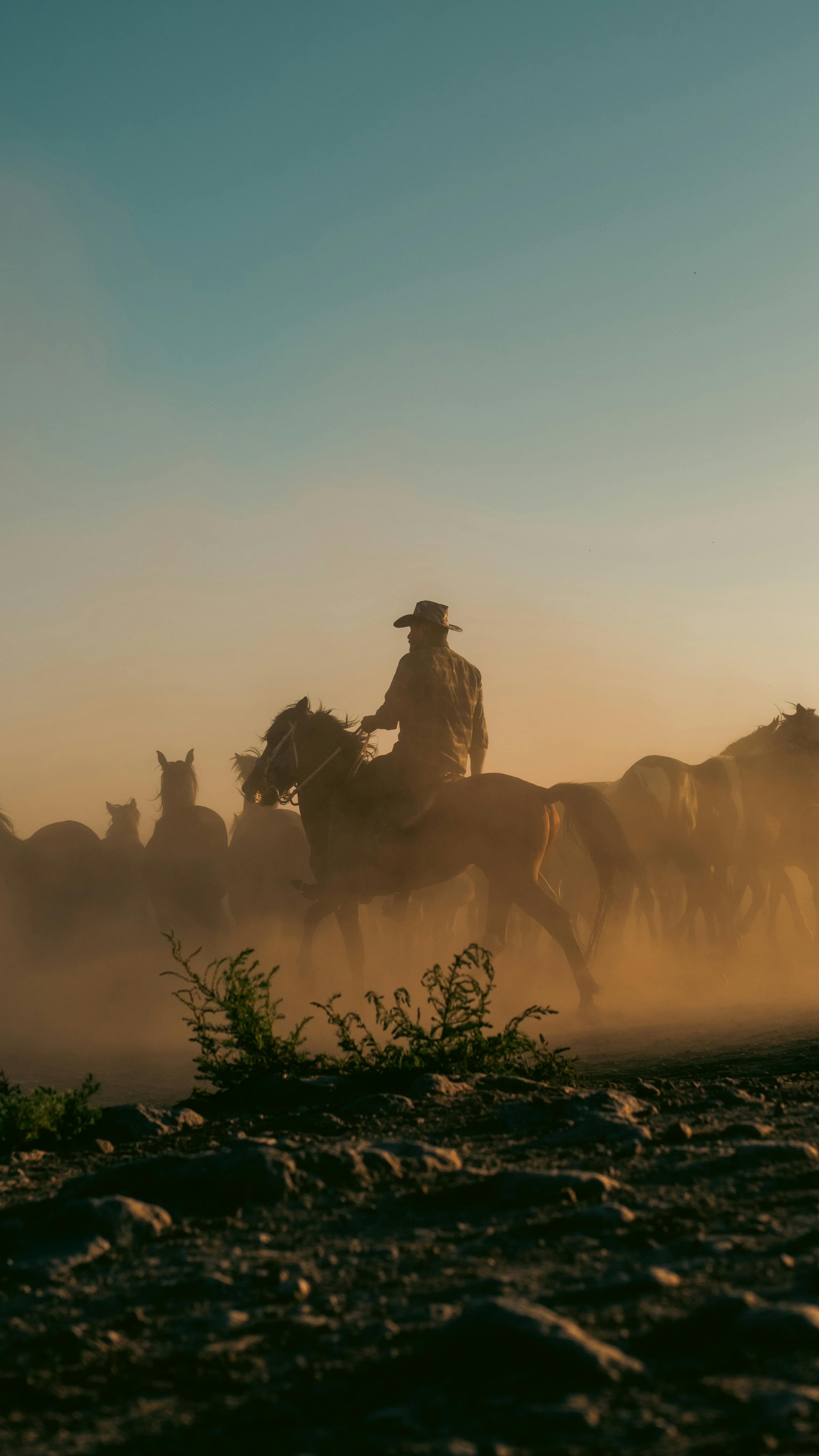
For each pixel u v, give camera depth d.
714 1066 6.89
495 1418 2.08
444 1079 5.64
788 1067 6.59
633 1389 2.16
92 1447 2.08
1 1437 2.13
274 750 11.04
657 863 15.09
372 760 10.97
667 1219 3.18
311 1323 2.54
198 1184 3.65
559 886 15.45
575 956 9.87
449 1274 2.86
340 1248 3.12
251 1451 2.04
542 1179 3.50
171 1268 3.01
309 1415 2.17
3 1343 2.55
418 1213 3.43
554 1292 2.64
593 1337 2.37
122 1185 3.70
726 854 15.74
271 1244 3.19
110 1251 3.17
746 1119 4.69
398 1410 2.13
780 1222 3.11
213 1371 2.36
